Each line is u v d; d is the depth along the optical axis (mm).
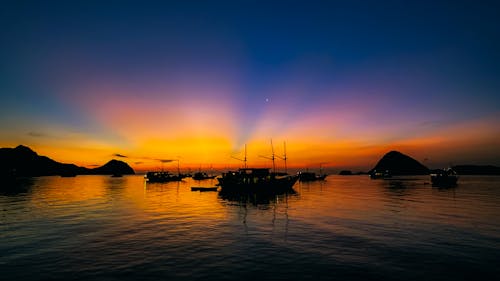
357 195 75062
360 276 17781
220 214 42281
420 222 35031
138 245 24734
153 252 22656
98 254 22156
